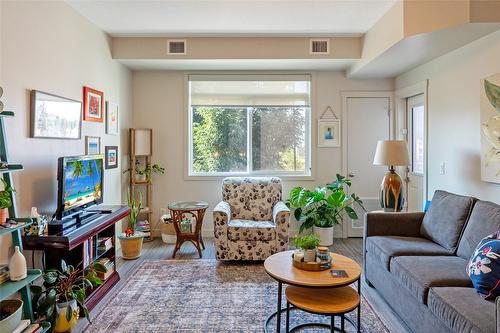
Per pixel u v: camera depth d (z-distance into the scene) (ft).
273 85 15.51
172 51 13.37
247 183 13.74
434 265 7.32
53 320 6.89
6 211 6.49
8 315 6.39
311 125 15.51
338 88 15.49
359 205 15.64
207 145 15.78
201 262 12.07
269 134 15.75
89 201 9.62
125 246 12.28
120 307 8.65
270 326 7.76
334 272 7.19
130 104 15.15
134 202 14.52
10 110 7.41
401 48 10.71
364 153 15.61
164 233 14.48
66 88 9.81
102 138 12.33
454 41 10.00
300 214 14.28
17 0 7.64
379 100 15.56
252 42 13.37
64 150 9.65
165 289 9.73
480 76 9.74
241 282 10.23
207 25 12.03
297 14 11.04
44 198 8.65
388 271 8.45
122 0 9.88
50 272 7.29
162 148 15.49
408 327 7.70
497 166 9.09
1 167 6.32
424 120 12.84
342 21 11.62
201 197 15.60
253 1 10.05
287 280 6.73
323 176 15.62
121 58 13.29
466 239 7.93
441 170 11.81
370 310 8.59
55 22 9.24
